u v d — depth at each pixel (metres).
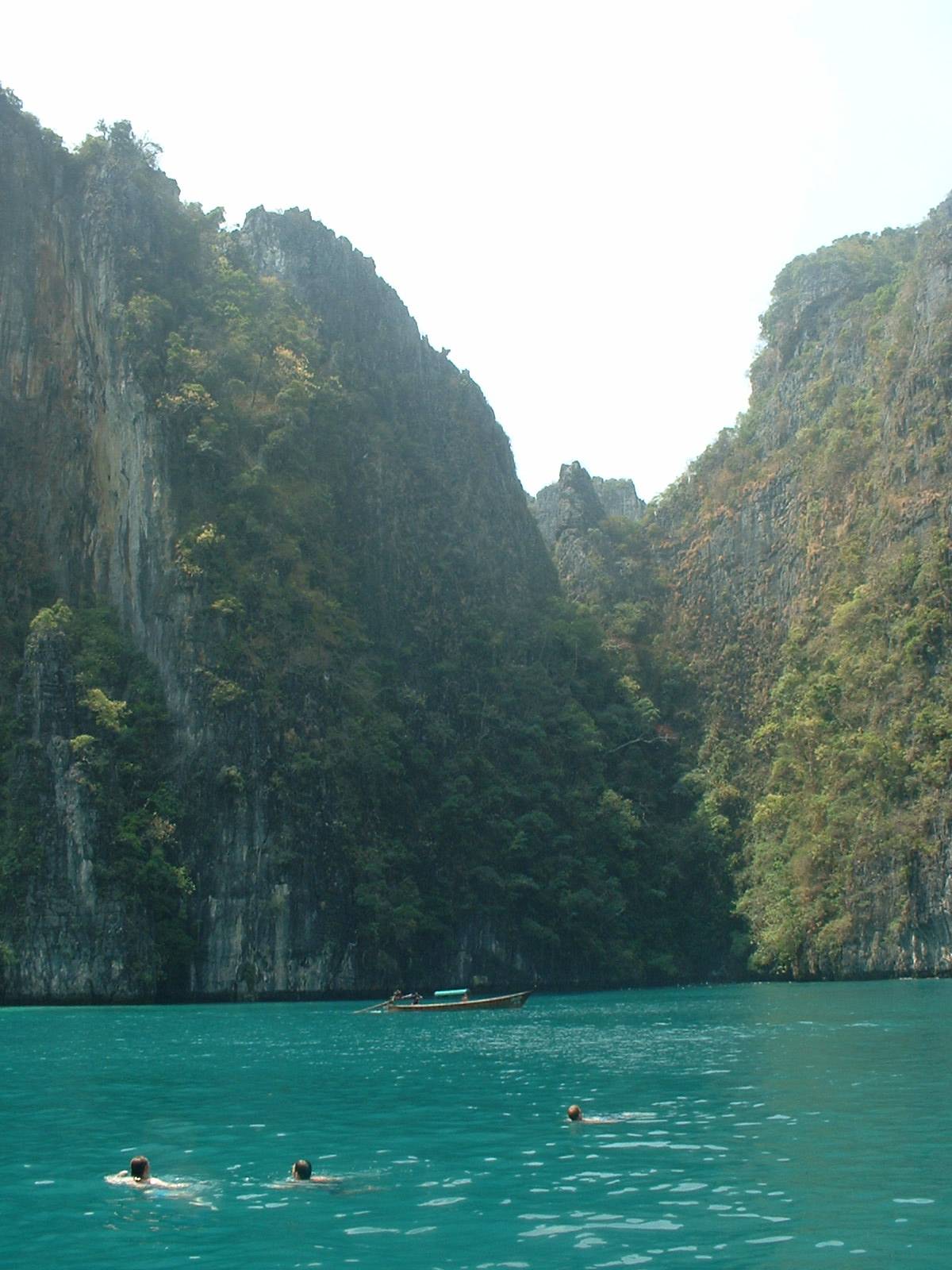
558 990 120.62
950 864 106.44
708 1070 46.50
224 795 102.75
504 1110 37.91
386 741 113.25
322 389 130.12
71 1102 40.47
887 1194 26.11
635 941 126.75
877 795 114.31
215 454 115.19
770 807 126.81
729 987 115.56
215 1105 39.62
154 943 97.19
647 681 156.50
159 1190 27.75
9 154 127.25
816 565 143.62
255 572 112.44
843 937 112.25
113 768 100.75
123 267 122.00
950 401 127.25
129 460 115.44
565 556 172.62
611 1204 25.70
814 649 136.62
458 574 140.75
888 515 130.25
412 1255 22.58
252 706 105.50
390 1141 33.00
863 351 156.00
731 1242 22.89
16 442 122.31
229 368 122.19
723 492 166.88
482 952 116.56
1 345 124.38
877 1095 39.03
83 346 122.81
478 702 131.38
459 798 118.44
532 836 121.62
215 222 141.50
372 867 105.94
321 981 102.31
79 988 93.81
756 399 175.00
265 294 135.88
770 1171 28.33
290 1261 22.36
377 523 133.38
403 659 130.75
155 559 111.75
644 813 135.88
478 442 155.25
